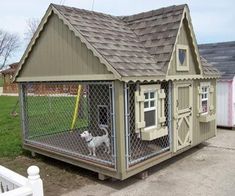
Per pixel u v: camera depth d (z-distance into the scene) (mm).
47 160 3516
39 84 3443
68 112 5734
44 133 4148
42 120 5266
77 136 3805
